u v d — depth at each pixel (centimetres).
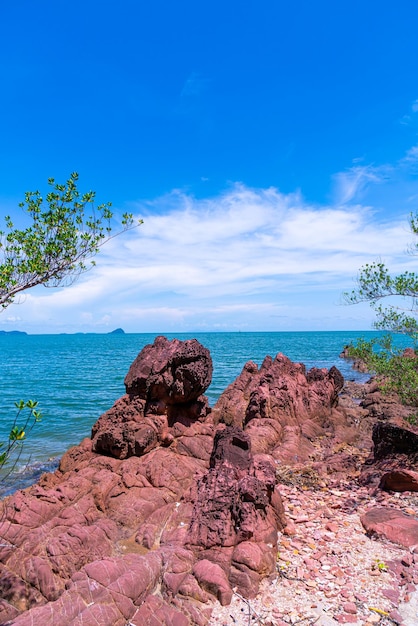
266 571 764
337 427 2144
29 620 619
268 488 920
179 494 1132
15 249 723
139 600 674
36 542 844
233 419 2045
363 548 870
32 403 652
